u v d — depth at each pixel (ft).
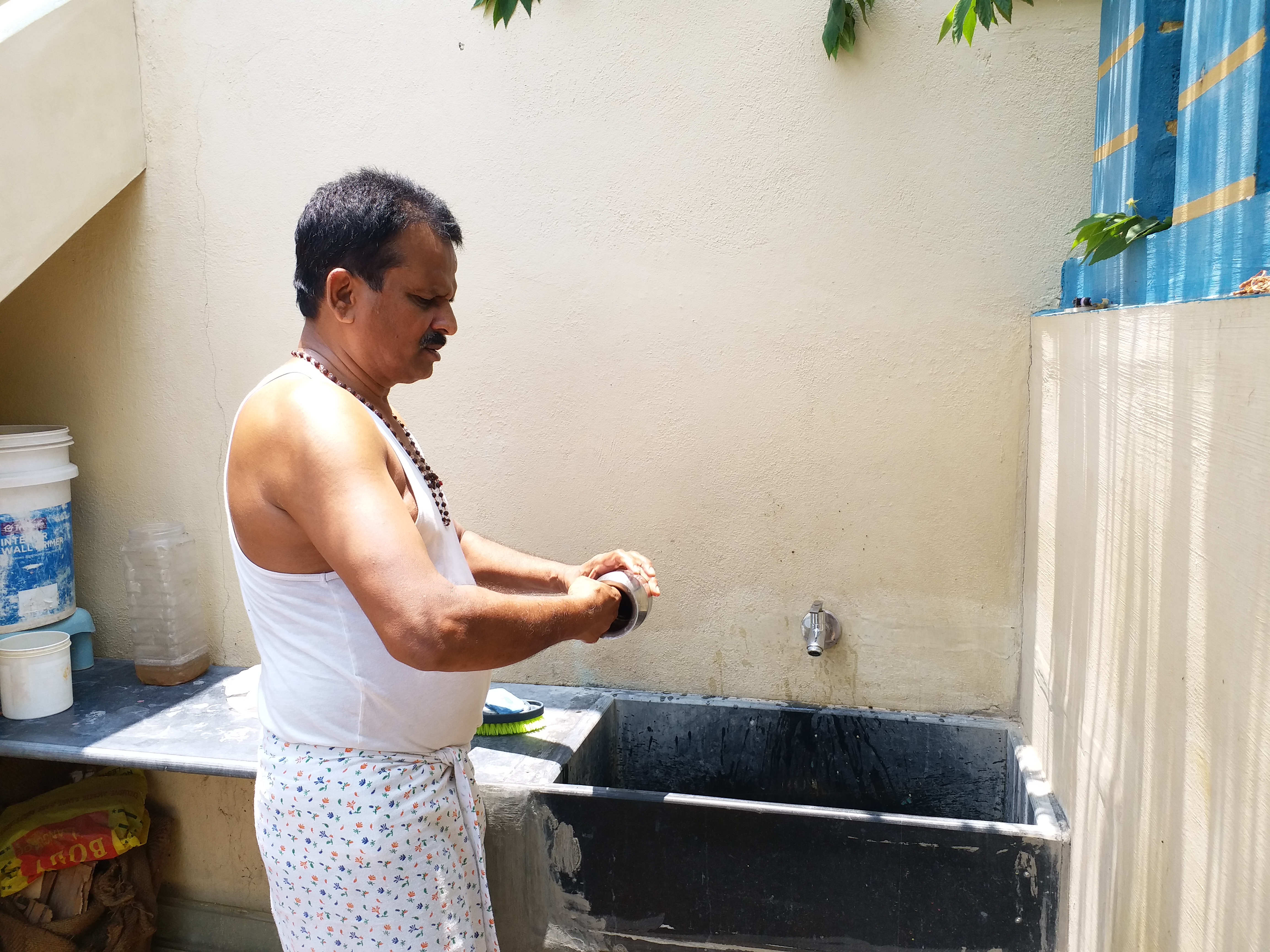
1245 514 3.16
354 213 4.10
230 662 8.53
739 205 7.16
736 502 7.47
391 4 7.52
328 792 4.18
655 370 7.46
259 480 4.01
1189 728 3.67
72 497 8.69
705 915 5.87
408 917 4.29
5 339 8.59
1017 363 6.88
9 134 6.97
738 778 7.64
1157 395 4.10
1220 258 4.00
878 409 7.14
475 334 7.74
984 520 7.09
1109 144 5.98
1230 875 3.24
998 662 7.22
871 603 7.35
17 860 7.40
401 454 4.22
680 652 7.75
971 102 6.72
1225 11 4.06
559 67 7.32
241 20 7.79
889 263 6.98
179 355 8.27
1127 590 4.51
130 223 8.20
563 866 6.08
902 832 5.56
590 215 7.41
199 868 8.37
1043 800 5.90
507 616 3.92
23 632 7.71
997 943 5.52
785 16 6.91
